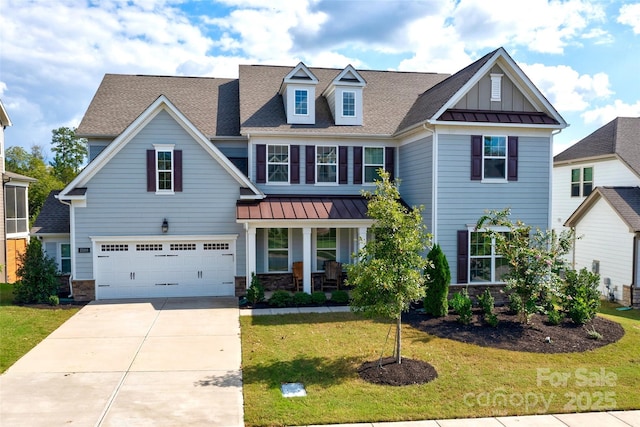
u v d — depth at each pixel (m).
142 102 21.41
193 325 13.73
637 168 20.72
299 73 19.55
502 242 13.97
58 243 18.83
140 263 17.39
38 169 48.53
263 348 11.63
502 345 11.92
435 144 16.75
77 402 8.45
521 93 17.45
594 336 12.45
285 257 19.81
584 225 22.05
